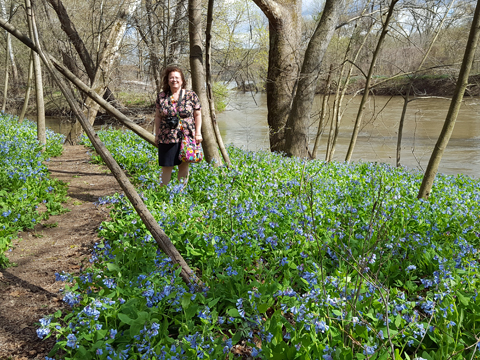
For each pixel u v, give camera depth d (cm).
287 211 449
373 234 384
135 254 356
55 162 955
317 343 236
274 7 1218
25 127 1233
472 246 400
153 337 250
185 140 571
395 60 1462
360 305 267
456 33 1323
